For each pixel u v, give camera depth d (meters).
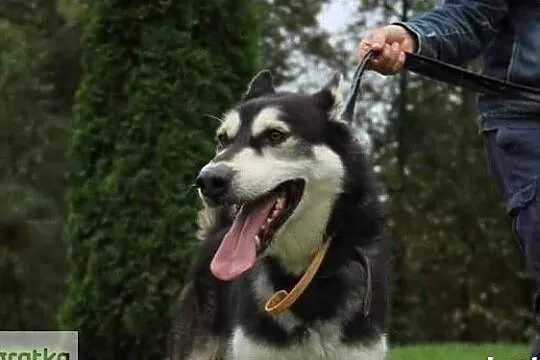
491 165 2.04
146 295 3.65
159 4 3.77
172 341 2.66
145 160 3.71
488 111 2.01
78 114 3.87
